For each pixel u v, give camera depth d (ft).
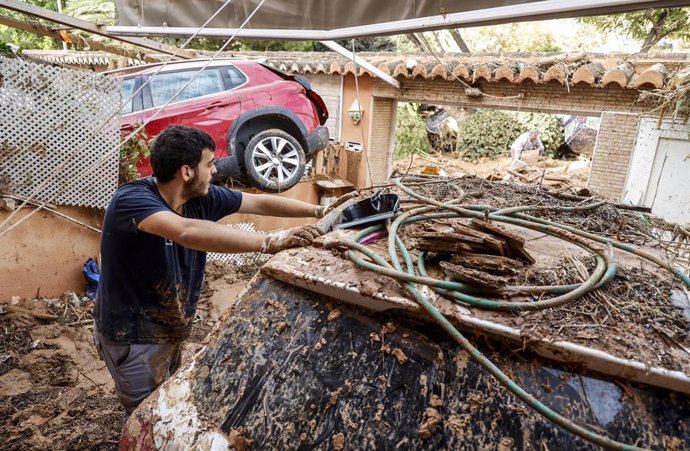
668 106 17.89
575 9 9.20
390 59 30.58
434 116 53.42
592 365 3.47
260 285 5.23
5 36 42.86
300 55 37.50
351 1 13.06
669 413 3.27
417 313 4.04
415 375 3.89
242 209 7.81
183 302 7.49
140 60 29.07
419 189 8.05
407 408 3.79
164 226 5.87
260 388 4.44
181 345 8.46
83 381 11.95
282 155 21.42
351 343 4.27
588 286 4.06
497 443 3.43
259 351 4.68
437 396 3.74
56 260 15.85
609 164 23.18
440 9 11.30
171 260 6.86
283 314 4.80
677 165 21.45
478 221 5.00
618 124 22.68
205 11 15.69
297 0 13.82
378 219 5.65
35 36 46.26
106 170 15.83
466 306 3.98
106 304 6.97
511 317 3.84
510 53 28.84
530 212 6.86
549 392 3.50
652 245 5.79
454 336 3.68
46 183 15.08
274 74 22.22
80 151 15.23
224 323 5.16
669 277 4.67
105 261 6.68
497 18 10.28
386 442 3.72
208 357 4.99
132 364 7.34
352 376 4.10
